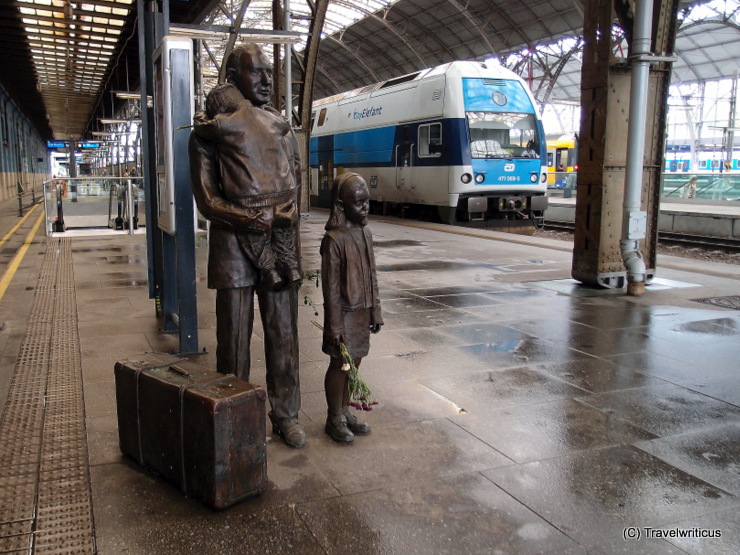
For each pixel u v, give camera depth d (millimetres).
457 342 5453
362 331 3459
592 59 7703
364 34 38500
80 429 3572
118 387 3217
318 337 5609
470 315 6488
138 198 14695
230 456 2711
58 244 12672
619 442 3457
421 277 8781
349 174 3430
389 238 13680
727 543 2523
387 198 19906
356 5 33281
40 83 22703
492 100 16406
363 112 21344
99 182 14633
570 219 21922
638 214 7516
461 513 2732
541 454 3307
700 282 8445
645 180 8062
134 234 14602
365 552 2447
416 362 4883
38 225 17781
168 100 4629
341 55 43406
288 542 2510
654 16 7809
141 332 5676
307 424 3709
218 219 3164
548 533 2584
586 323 6156
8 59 17516
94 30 13797
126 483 2977
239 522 2648
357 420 3602
